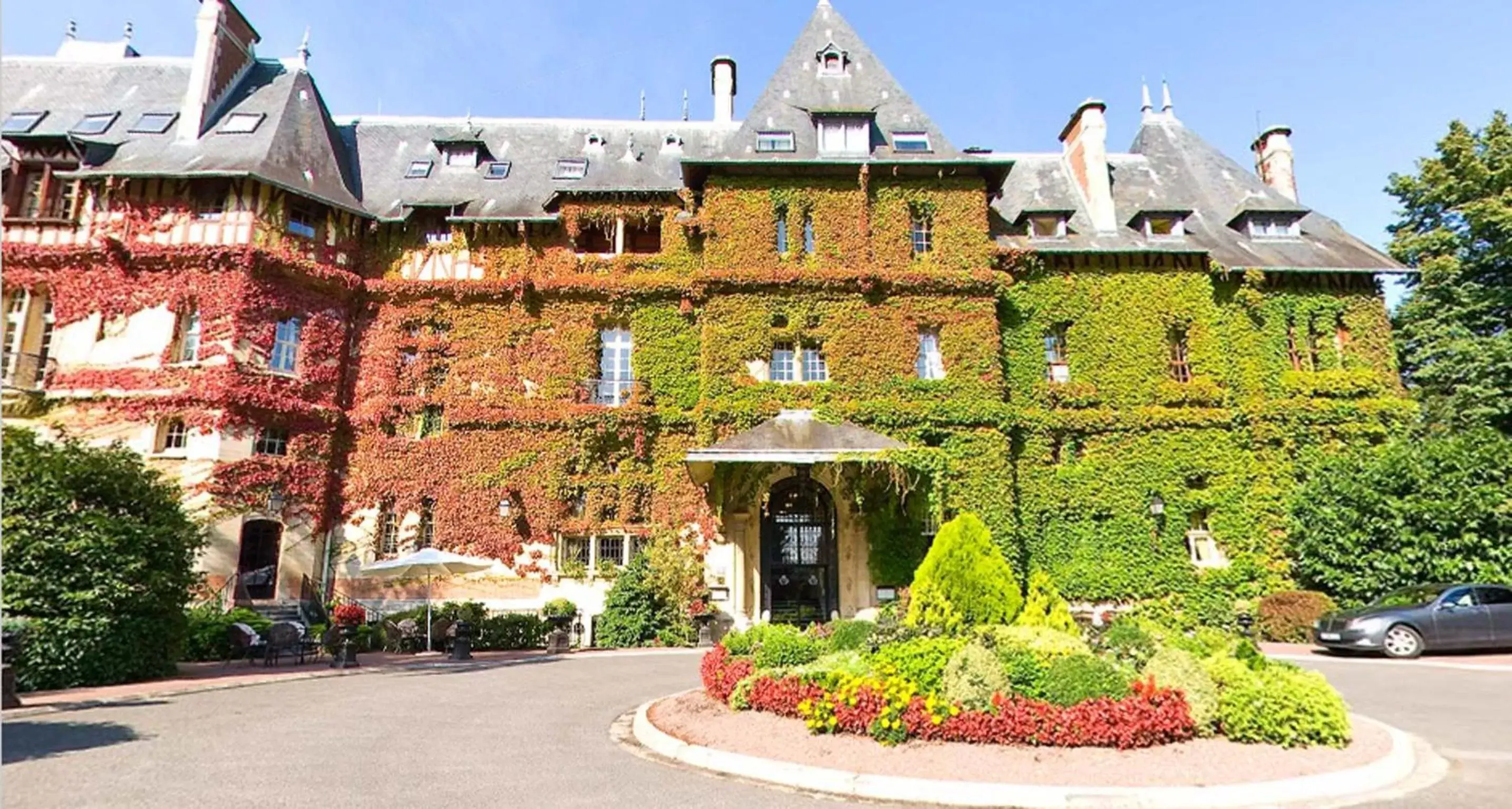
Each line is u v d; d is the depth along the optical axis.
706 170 24.03
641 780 7.14
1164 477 23.02
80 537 11.95
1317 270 24.16
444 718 10.01
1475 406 23.77
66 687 11.61
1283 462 22.88
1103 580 22.28
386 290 24.22
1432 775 7.24
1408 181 27.27
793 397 22.28
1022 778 6.73
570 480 22.88
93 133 24.06
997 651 8.57
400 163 27.00
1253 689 7.77
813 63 26.73
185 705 10.48
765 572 22.06
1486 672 13.42
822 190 24.00
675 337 23.98
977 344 22.86
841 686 8.38
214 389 21.12
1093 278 24.42
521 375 23.80
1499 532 18.45
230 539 20.66
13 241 22.28
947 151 24.62
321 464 22.64
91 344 21.80
